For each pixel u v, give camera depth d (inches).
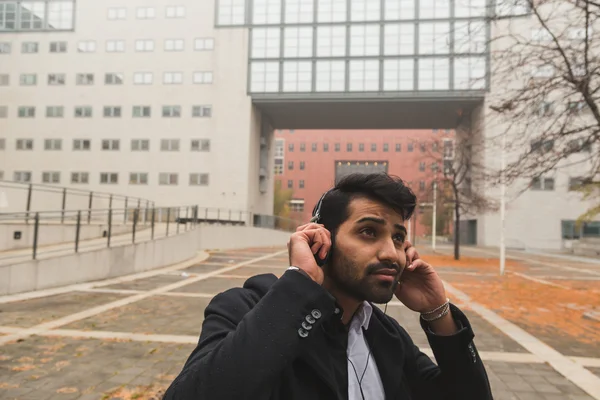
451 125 1925.4
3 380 158.9
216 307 46.9
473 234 1835.6
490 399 49.4
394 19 1608.0
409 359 53.6
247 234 1223.5
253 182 1737.2
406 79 1574.8
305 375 41.1
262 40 1679.4
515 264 828.6
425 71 1566.2
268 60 1667.1
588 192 728.3
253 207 1740.9
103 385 157.1
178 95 1692.9
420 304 50.0
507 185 358.9
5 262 363.3
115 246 482.3
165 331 241.4
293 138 3599.9
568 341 244.2
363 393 44.4
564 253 1295.5
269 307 38.7
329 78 1626.5
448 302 50.3
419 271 50.0
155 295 369.7
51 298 340.2
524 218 1530.5
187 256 723.4
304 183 3560.5
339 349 44.1
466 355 48.2
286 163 3592.5
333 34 1641.2
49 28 1737.2
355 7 1636.3
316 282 40.1
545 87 325.4
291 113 1851.6
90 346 207.2
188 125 1679.4
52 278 386.6
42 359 184.9
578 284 517.7
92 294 364.5
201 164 1664.6
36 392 148.6
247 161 1651.1
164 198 1663.4
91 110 1706.4
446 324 49.8
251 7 1690.5
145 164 1679.4
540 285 500.1
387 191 42.6
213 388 35.9
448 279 558.9
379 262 42.2
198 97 1685.5
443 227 2659.9
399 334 53.9
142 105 1697.8
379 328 49.8
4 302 314.7
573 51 322.3
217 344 40.2
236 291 49.0
